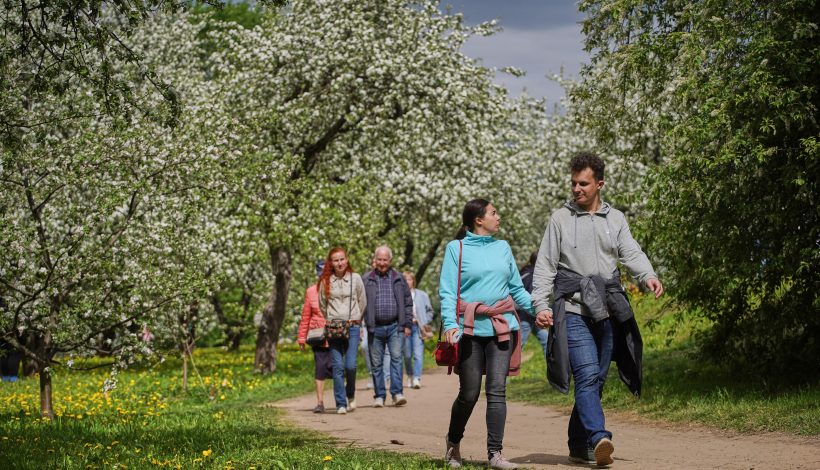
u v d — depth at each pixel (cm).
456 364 651
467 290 640
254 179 1775
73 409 1225
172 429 938
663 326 1791
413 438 888
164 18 2603
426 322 1698
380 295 1291
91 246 1057
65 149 1069
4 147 979
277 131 2111
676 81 986
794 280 1012
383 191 2303
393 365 1298
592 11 1150
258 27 2219
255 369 2141
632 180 2342
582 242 632
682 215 1030
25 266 1014
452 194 2319
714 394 1019
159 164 1145
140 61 879
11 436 823
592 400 612
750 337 1066
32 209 1021
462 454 754
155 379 1908
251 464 643
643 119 1180
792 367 1045
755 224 1013
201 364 2469
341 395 1193
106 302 1079
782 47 938
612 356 638
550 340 628
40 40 816
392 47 2141
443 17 2286
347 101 2155
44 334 1071
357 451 730
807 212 979
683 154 990
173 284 1125
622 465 627
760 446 703
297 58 2134
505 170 2500
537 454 727
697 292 1090
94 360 2602
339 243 2097
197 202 1262
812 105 924
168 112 923
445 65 2188
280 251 2142
